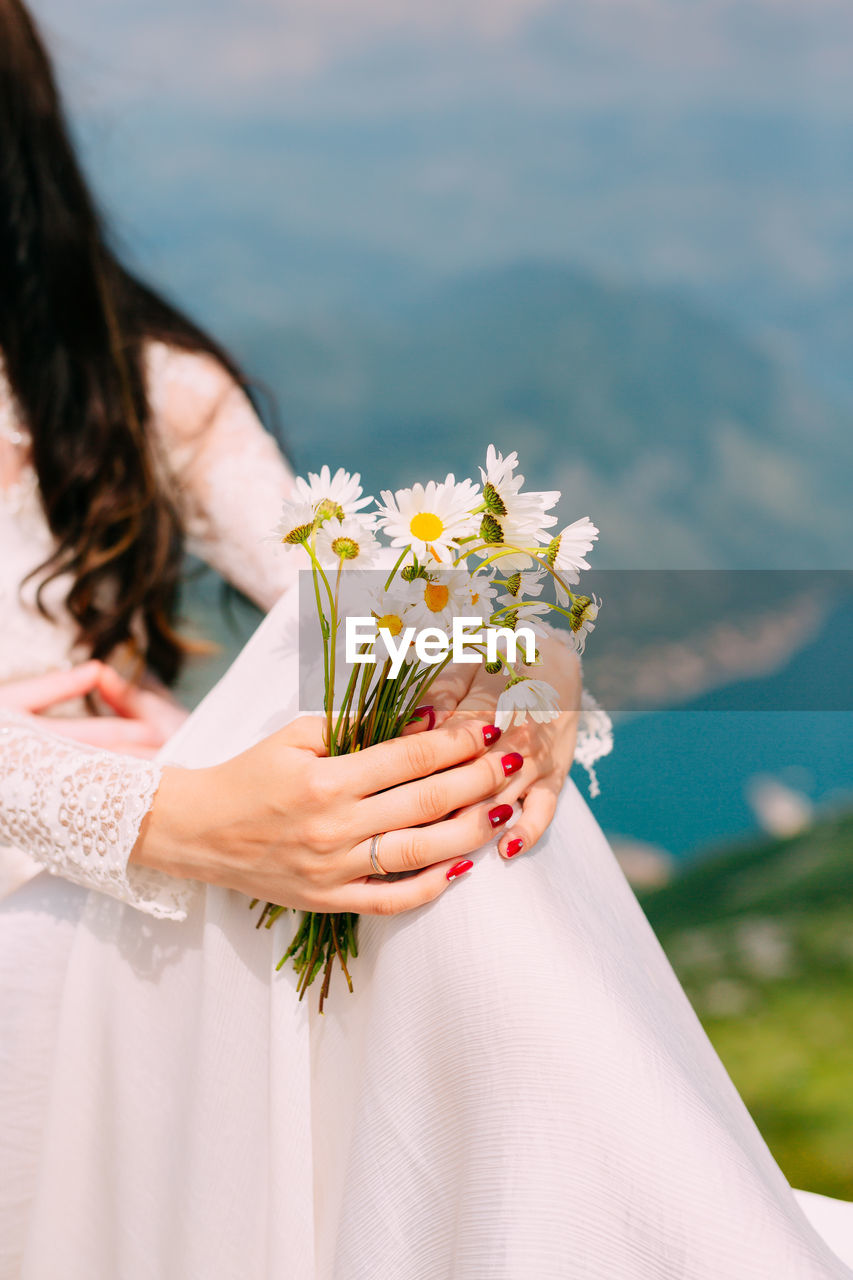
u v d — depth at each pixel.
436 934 0.85
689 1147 0.75
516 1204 0.74
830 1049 2.35
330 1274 0.91
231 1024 0.95
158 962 1.00
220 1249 0.94
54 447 1.54
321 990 0.93
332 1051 0.96
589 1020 0.79
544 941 0.83
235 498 1.68
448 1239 0.81
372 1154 0.84
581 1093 0.76
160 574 1.64
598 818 4.01
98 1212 1.05
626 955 0.91
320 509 0.86
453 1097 0.82
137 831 0.95
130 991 1.01
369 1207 0.83
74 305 1.55
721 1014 2.57
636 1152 0.74
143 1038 1.01
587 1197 0.74
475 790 0.88
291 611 1.11
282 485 1.71
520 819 0.92
